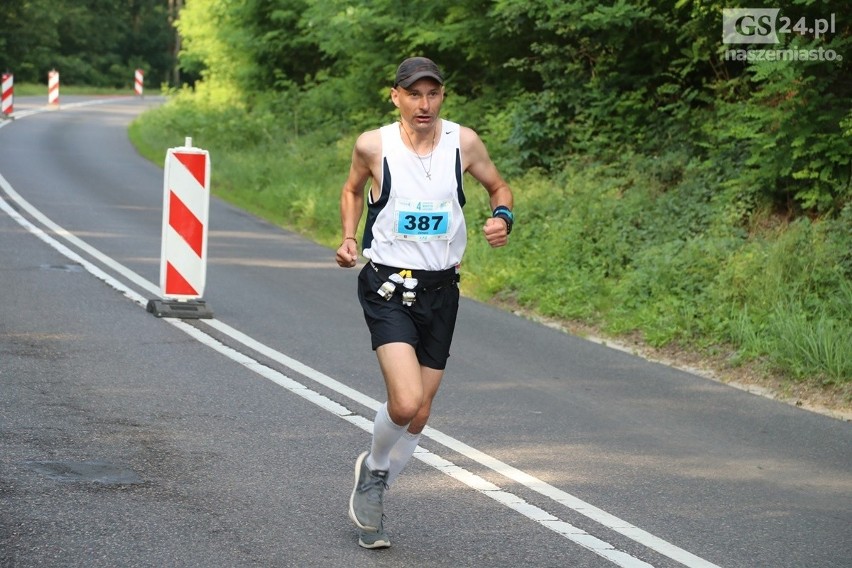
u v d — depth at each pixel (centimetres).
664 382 2277
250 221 4622
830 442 1864
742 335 2541
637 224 3578
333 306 2872
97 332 2372
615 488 1541
